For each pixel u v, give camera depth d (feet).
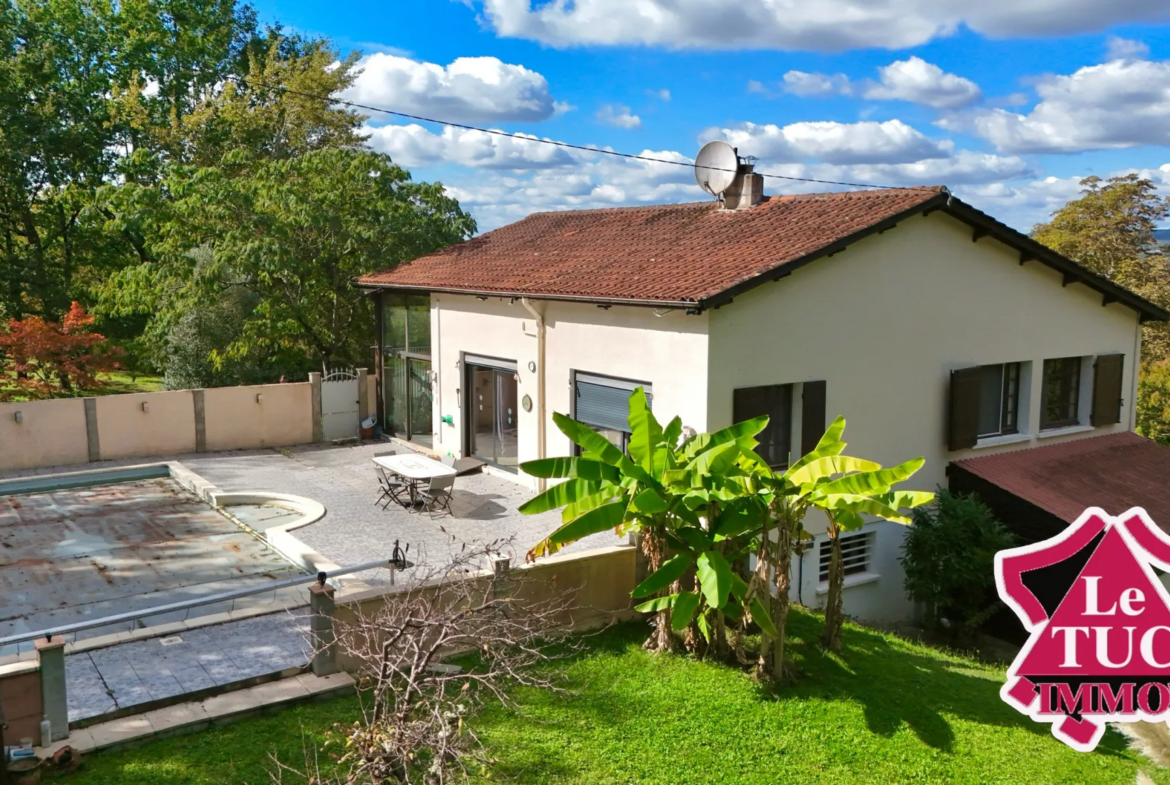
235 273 79.30
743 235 51.16
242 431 69.97
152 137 119.85
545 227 73.46
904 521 33.22
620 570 37.76
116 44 132.77
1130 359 64.03
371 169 85.10
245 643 33.14
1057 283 57.82
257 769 25.08
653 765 27.14
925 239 49.96
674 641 35.06
